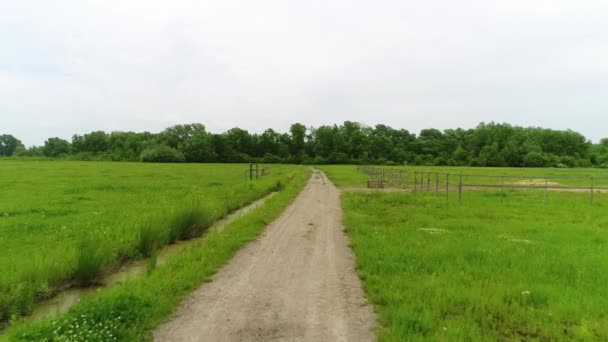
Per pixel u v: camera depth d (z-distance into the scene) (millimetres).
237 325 5219
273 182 29984
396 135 144000
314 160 124125
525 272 7352
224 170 58812
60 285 7203
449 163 111688
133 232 10227
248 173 48938
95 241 8359
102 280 7734
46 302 6496
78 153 119250
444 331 4863
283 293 6516
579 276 7051
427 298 5969
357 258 8758
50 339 4453
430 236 10695
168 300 5898
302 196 23625
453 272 7348
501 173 56781
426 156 123000
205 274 7484
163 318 5422
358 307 5891
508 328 5066
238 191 22922
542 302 5973
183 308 5828
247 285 6934
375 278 7098
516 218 14555
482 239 10258
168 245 10797
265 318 5461
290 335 4918
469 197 21859
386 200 20172
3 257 8414
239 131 132375
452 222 13305
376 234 11039
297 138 138125
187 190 24516
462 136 137125
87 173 43438
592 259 8219
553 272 7449
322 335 4918
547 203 19172
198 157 114188
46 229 11578
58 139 136125
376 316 5547
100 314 4980
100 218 13305
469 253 8664
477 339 4617
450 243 9664
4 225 11906
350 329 5102
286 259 8805
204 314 5598
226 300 6172
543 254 8695
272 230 12445
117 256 8758
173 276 7105
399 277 7047
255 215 14391
